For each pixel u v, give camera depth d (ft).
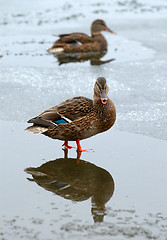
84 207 26.40
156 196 27.81
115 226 24.00
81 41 71.56
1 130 40.34
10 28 83.61
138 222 24.47
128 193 28.35
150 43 72.95
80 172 32.12
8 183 30.07
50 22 87.61
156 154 34.68
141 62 62.95
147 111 44.68
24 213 25.58
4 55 67.72
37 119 34.88
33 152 35.65
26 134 39.52
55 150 36.32
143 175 31.07
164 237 22.79
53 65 63.00
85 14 93.15
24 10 96.53
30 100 49.06
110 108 35.70
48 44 74.23
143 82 54.29
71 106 35.45
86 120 35.17
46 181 30.53
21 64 63.16
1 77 57.31
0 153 35.22
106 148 36.42
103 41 72.69
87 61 65.21
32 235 23.03
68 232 23.32
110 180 30.48
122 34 79.30
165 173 31.24
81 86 53.67
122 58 65.82
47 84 54.54
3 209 26.08
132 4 100.73
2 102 48.42
